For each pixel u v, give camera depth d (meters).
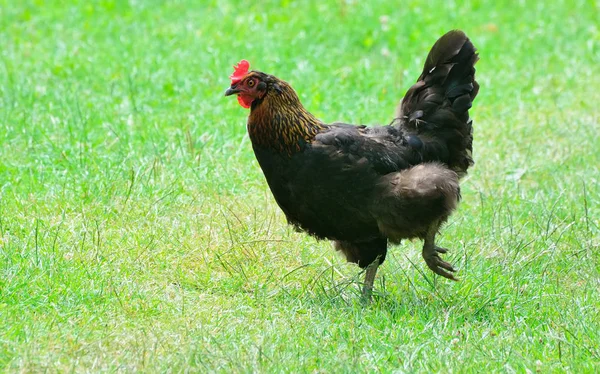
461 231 14.34
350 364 10.02
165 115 18.30
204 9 25.75
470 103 12.62
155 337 10.62
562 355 10.51
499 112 19.95
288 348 10.44
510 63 22.89
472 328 11.25
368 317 11.55
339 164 11.55
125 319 11.08
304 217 12.14
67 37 23.22
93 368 9.82
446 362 10.26
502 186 16.27
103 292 11.73
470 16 26.05
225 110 18.59
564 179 16.38
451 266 12.43
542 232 14.27
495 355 10.49
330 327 11.15
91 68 20.62
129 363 9.95
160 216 14.19
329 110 19.11
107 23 24.22
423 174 11.68
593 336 10.92
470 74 12.56
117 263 12.66
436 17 25.67
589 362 10.26
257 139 11.89
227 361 10.05
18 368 9.71
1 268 12.05
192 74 20.42
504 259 13.29
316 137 11.67
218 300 11.91
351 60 22.73
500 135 18.59
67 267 12.30
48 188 14.76
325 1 26.34
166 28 23.80
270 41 22.86
